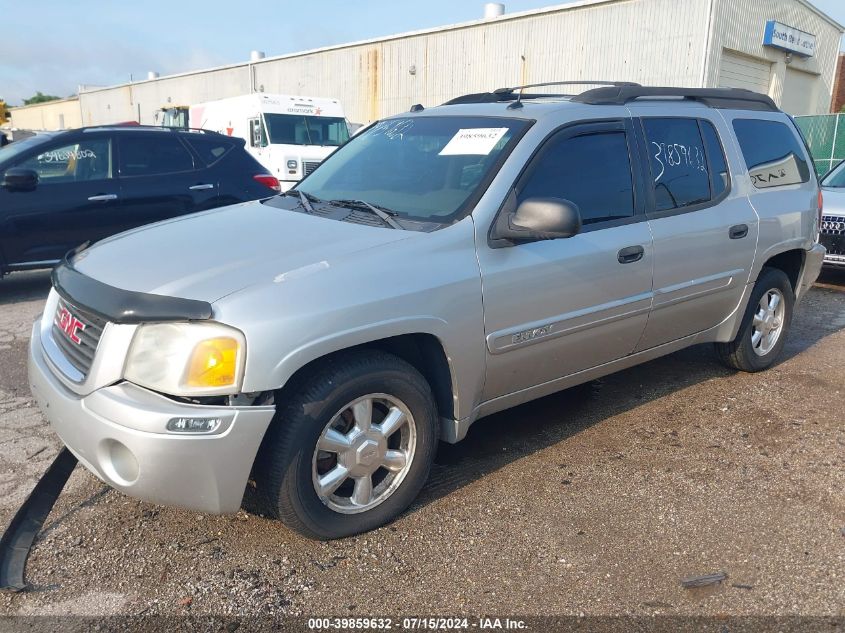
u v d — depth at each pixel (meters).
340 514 3.00
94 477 3.54
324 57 28.64
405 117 4.37
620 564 2.93
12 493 3.38
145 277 2.85
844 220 7.93
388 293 2.91
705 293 4.42
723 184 4.56
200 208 8.20
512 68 22.61
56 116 57.06
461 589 2.76
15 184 7.05
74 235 7.45
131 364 2.62
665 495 3.48
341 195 3.81
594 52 20.61
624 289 3.86
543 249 3.46
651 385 4.99
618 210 3.88
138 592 2.71
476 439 4.08
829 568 2.92
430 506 3.35
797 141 5.36
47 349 3.07
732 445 4.05
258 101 15.62
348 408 2.94
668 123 4.29
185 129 8.37
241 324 2.57
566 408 4.55
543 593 2.75
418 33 25.00
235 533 3.10
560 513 3.30
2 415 4.30
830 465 3.83
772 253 4.86
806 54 22.34
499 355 3.37
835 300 7.71
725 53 19.81
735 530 3.19
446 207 3.36
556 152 3.63
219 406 2.58
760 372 5.28
